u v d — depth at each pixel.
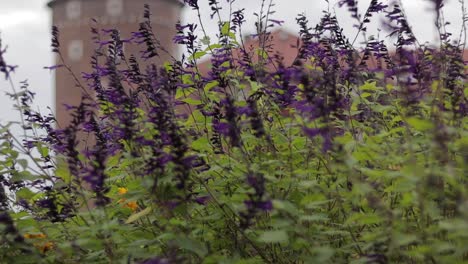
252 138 2.98
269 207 2.38
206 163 3.02
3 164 3.01
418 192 2.26
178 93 3.44
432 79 2.85
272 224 2.59
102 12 19.08
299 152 3.09
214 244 3.01
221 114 3.02
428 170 2.29
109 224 2.58
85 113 2.93
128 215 3.26
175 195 2.76
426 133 2.65
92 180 2.55
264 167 2.96
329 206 3.06
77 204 3.21
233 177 2.99
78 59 20.62
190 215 2.96
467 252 2.46
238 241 3.00
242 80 3.49
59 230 3.08
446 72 3.05
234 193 3.03
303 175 2.88
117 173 3.32
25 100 3.16
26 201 3.10
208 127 3.26
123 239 2.84
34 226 2.99
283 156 3.05
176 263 2.49
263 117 3.30
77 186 3.13
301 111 2.70
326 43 3.44
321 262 2.43
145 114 3.16
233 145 2.71
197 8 3.49
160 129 2.70
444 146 2.41
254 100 2.88
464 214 2.09
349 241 2.95
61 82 19.47
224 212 2.79
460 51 3.20
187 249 2.67
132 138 2.73
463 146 2.54
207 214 3.13
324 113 2.60
